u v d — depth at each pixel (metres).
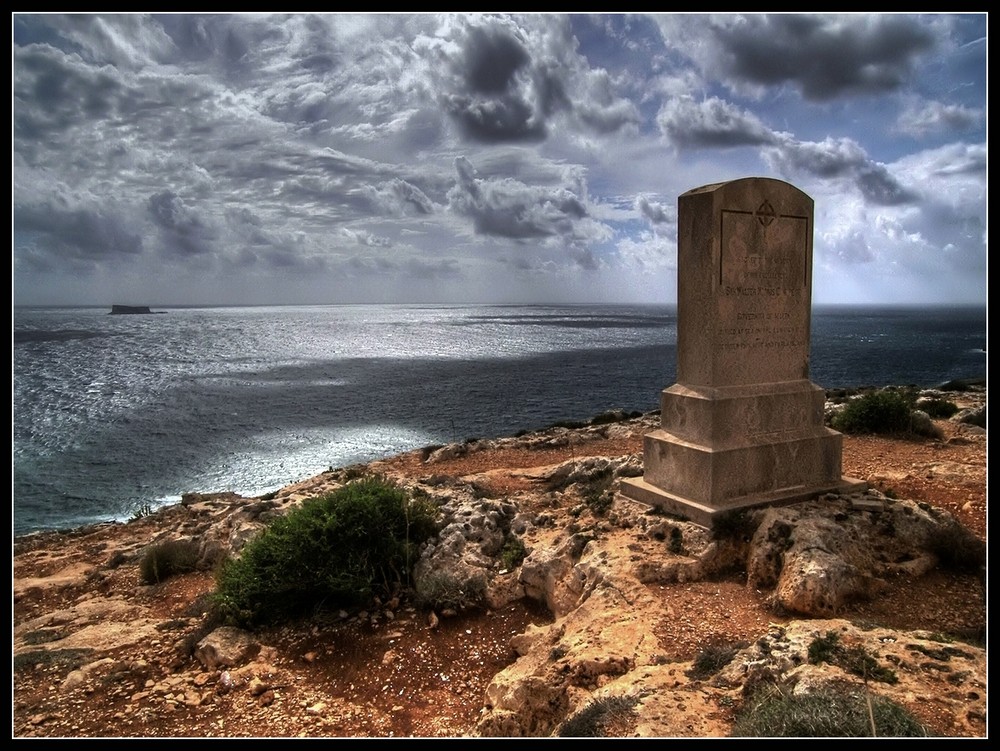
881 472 11.20
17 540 15.93
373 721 6.39
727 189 9.04
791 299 9.80
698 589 7.64
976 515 8.92
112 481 27.81
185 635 8.77
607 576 7.86
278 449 33.69
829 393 21.62
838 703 4.29
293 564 8.79
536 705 5.85
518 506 11.57
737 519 8.48
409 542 9.59
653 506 9.54
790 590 6.90
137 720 6.51
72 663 7.97
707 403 9.01
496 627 8.27
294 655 7.84
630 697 5.13
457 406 46.47
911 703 4.58
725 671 5.45
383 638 8.05
